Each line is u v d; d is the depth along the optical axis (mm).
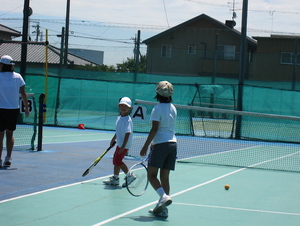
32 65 44438
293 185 9734
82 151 13625
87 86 23547
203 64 45156
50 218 6340
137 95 23891
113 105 23859
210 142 18609
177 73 46000
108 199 7629
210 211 7121
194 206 7410
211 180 9883
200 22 49250
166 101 6766
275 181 10141
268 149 17031
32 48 45938
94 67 43688
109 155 13008
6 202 7160
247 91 23406
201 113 27094
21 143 14953
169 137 6707
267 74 43344
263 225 6430
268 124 22984
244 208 7414
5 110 9891
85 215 6566
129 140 8656
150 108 23297
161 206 6508
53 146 14508
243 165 12539
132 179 7406
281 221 6688
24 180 8914
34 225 5973
